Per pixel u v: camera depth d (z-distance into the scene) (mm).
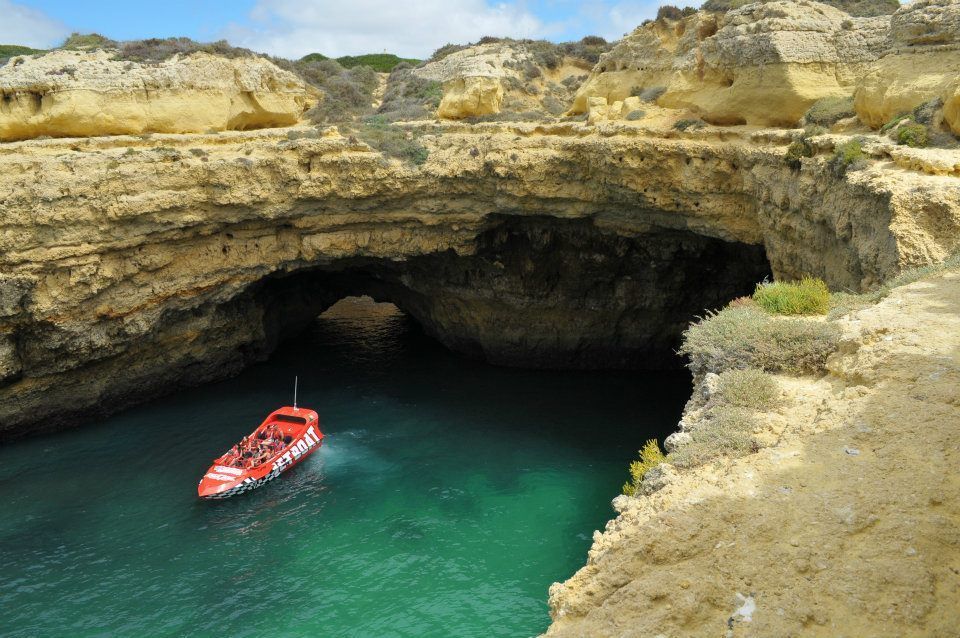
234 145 31188
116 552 21766
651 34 35562
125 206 27578
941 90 20250
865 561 6691
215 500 24797
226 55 34625
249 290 35406
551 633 7082
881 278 15836
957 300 12539
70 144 28656
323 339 44594
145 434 30172
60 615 18938
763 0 29844
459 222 32969
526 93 46719
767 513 7785
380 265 38344
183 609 19156
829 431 9383
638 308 37156
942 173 16422
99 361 30547
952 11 21469
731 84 28797
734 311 15070
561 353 39312
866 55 25891
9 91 29312
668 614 6582
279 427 29219
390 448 29062
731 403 11242
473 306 38750
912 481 7711
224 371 36688
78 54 31531
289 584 20172
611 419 32156
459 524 23219
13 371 27906
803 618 6223
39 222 26109
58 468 27156
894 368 10391
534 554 21500
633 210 30359
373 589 19938
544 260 35938
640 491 9906
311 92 44875
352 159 30688
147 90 31438
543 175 29828
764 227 25281
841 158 19234
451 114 40594
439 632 18156
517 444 29453
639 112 31234
